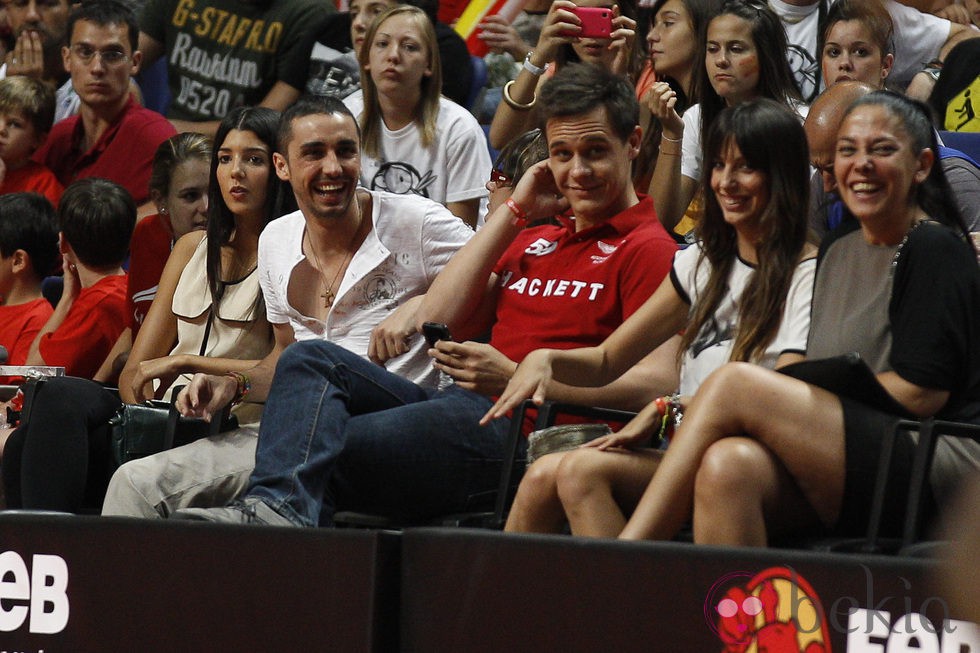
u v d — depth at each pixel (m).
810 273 9.27
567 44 15.65
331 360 10.20
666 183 13.21
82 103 19.36
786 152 9.23
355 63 19.16
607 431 9.36
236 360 12.33
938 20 17.67
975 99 15.38
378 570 8.53
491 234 11.20
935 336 8.19
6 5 22.38
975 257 8.46
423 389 11.07
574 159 10.83
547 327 10.91
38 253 16.62
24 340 16.19
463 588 8.34
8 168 19.38
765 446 7.94
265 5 19.72
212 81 19.97
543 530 8.91
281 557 8.88
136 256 15.55
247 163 12.98
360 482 10.24
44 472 11.70
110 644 9.42
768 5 13.91
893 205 8.70
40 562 9.74
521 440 10.80
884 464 7.84
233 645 8.98
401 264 12.14
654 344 9.98
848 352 8.65
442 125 15.67
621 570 7.76
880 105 8.80
